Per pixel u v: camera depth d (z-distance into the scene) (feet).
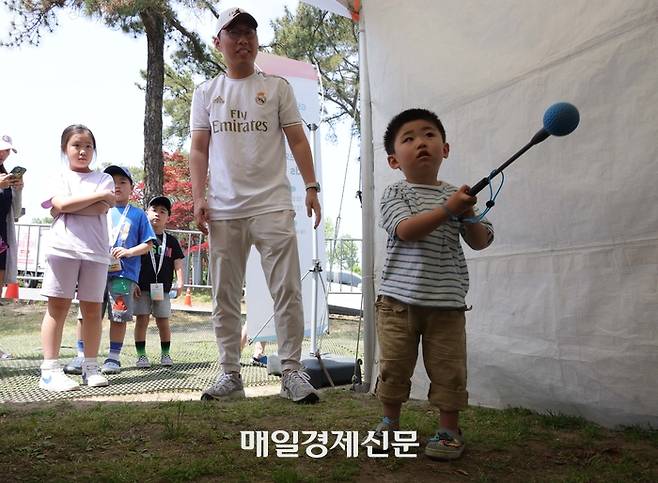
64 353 19.95
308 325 17.98
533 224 9.30
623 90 8.20
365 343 12.17
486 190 10.03
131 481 6.11
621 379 8.23
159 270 16.76
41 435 7.73
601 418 8.48
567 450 7.43
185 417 8.79
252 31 11.25
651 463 6.84
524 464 6.97
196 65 43.98
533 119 9.32
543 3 9.21
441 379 7.34
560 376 8.95
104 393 12.01
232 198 11.02
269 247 10.94
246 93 11.16
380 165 12.10
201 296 40.88
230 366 11.05
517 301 9.53
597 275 8.49
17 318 30.17
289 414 9.36
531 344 9.34
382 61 12.00
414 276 7.39
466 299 10.34
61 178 12.82
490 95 9.98
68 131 13.08
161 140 41.27
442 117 10.80
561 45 8.93
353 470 6.61
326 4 13.28
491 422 8.78
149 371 15.80
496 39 9.92
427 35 11.15
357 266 40.09
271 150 11.16
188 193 68.28
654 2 7.86
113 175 15.70
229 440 7.73
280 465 6.79
